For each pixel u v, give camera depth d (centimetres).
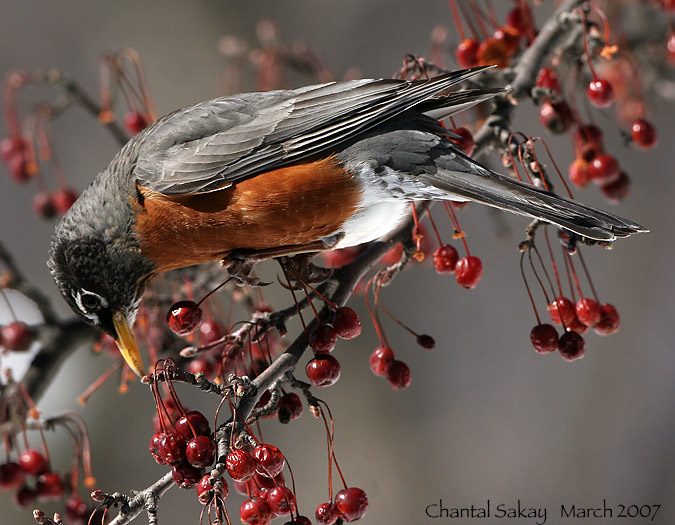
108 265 770
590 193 1430
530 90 809
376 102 722
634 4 1133
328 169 723
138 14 1667
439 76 714
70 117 1609
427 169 715
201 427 591
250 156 730
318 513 605
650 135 835
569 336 691
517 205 677
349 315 660
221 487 554
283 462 581
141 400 1406
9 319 1266
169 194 737
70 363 1434
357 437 1442
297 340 645
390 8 1612
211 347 664
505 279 1473
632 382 1375
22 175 1066
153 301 869
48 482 805
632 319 1405
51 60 1662
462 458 1402
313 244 754
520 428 1400
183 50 1639
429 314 1492
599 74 1148
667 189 1431
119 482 1348
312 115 736
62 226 786
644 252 1420
